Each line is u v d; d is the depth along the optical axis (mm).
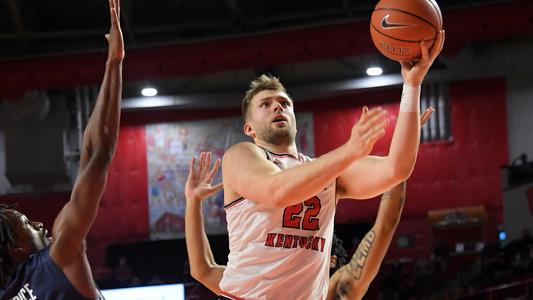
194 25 17609
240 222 3359
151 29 17422
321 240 3350
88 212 2924
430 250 18641
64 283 2920
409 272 17422
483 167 18859
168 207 19234
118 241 19219
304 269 3314
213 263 4199
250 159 3141
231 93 19219
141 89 19281
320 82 19000
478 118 18984
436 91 19125
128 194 19344
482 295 14844
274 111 3500
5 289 3012
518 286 14898
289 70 19172
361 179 3352
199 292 14367
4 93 15508
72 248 2936
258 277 3314
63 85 15453
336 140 19172
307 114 19391
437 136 19062
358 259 4004
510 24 14266
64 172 18641
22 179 18719
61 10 17750
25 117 18281
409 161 3146
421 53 3109
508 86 18938
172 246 16703
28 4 17344
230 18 17734
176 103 19109
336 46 14867
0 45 17844
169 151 19391
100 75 15266
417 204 18953
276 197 2881
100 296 3078
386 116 2656
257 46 15133
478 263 16094
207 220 18891
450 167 18969
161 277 16500
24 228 3166
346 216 19156
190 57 15320
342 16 18000
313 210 3316
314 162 2797
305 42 14938
